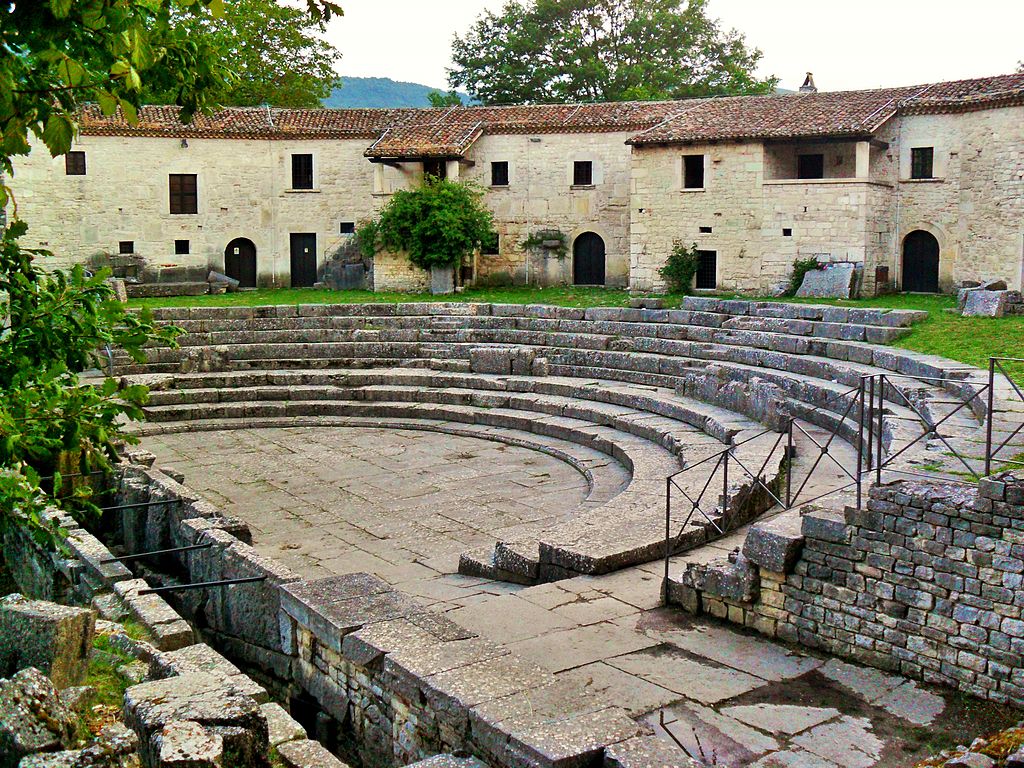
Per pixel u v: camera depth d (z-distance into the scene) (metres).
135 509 15.35
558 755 6.70
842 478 15.12
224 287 38.47
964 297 26.14
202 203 39.81
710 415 20.11
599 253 38.84
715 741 7.75
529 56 54.47
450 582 12.93
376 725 8.80
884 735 7.85
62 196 38.25
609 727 7.14
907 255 33.22
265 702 9.16
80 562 12.40
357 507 17.23
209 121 39.75
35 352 8.71
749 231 33.31
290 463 20.52
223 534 12.93
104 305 8.96
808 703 8.40
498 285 39.59
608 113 38.66
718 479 14.82
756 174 32.91
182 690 6.58
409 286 37.84
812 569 9.52
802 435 18.25
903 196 32.81
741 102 36.69
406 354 28.42
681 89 52.78
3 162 8.19
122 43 6.31
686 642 9.73
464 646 8.77
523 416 23.20
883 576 9.02
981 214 30.92
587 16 54.41
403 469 19.89
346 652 9.15
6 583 15.59
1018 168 29.69
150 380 25.59
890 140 32.78
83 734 6.37
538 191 38.81
